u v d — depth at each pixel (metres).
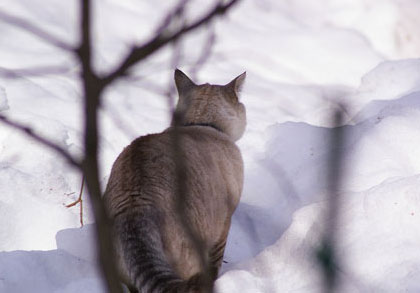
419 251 10.50
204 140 12.08
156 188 10.17
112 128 18.19
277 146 17.72
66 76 20.95
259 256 12.02
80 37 2.68
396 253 10.47
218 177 11.64
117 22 26.92
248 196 15.91
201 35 25.88
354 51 28.69
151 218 9.80
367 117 17.48
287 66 26.69
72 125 17.97
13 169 15.16
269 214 15.09
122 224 9.75
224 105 13.65
